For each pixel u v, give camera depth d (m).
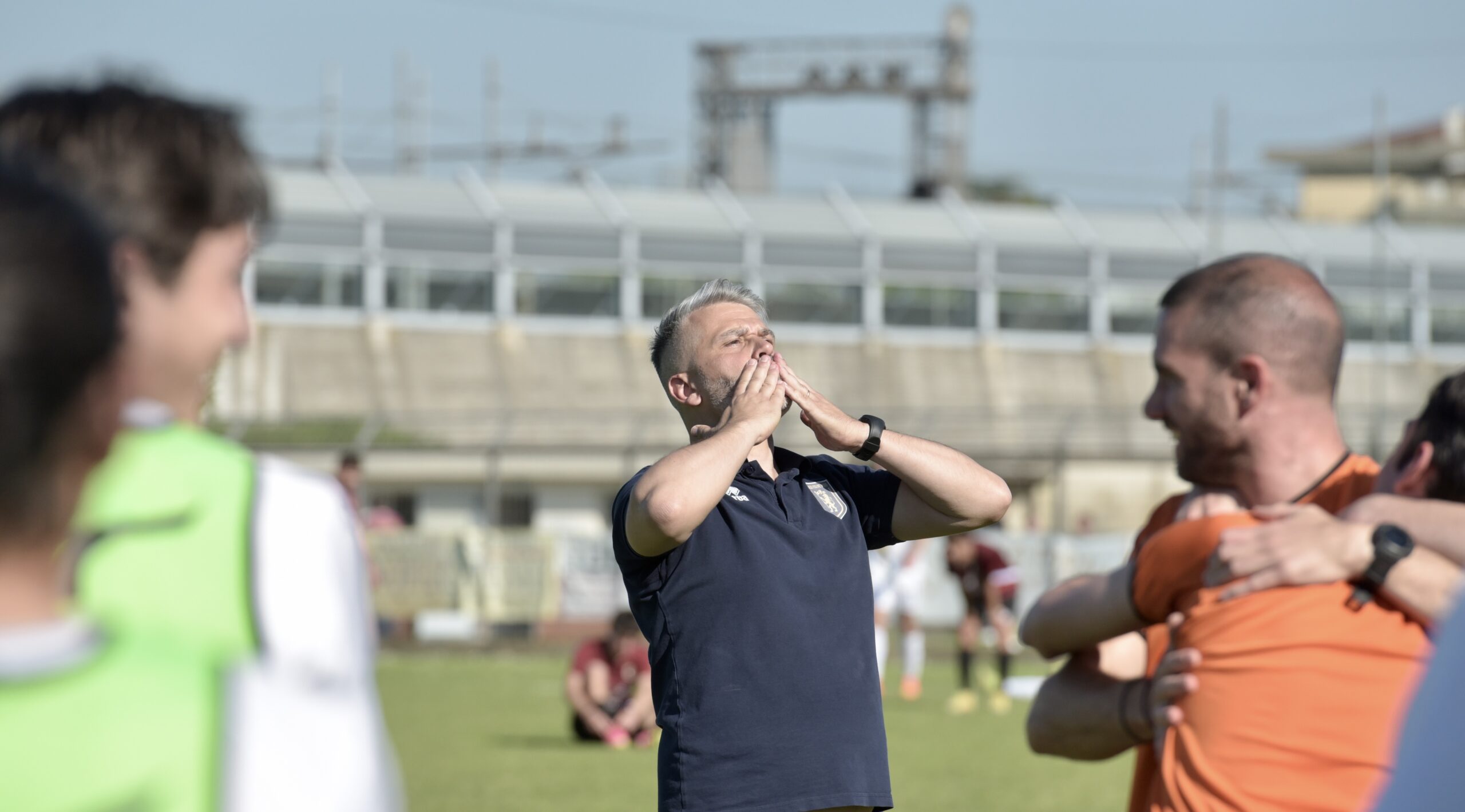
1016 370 154.62
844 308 152.62
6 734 4.82
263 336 136.12
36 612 5.00
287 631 5.66
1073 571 86.62
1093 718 10.61
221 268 6.69
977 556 56.75
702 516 12.05
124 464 5.85
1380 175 183.50
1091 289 158.00
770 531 12.88
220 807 5.09
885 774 12.82
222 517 5.80
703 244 149.62
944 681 71.56
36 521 4.89
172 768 5.02
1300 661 9.23
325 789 5.37
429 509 116.50
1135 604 10.32
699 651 12.55
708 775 12.30
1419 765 4.40
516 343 144.00
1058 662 81.88
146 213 6.33
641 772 37.88
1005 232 157.88
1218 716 9.40
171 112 6.56
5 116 6.46
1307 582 9.39
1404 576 9.26
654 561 12.80
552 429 124.06
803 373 149.00
